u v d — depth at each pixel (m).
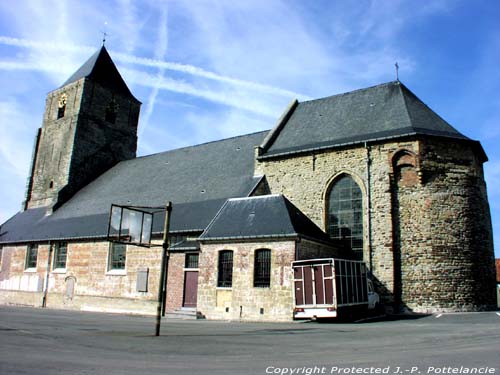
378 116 25.44
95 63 41.62
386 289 21.38
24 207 39.84
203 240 21.56
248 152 29.73
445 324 15.45
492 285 22.34
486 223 23.06
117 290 26.16
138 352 9.86
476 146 23.05
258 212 21.88
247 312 19.61
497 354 8.93
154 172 34.44
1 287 33.91
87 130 39.44
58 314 22.64
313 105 30.05
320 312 17.55
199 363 8.51
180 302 22.80
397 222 22.08
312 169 24.84
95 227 29.33
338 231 23.50
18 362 8.27
